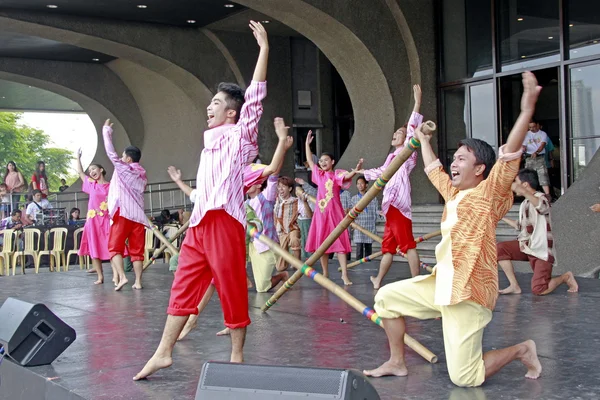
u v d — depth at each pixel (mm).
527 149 12844
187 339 5320
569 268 8539
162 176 20797
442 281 3613
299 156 18672
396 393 3666
